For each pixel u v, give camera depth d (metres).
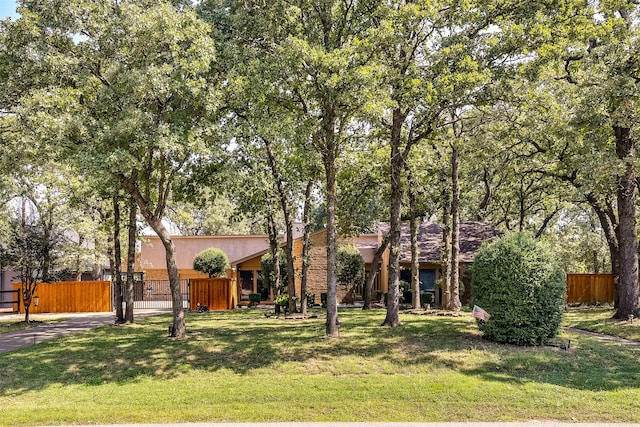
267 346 12.70
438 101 13.52
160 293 33.94
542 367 10.66
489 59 13.87
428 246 30.78
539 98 14.50
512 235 13.01
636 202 20.09
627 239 17.09
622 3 14.34
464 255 27.45
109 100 12.27
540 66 14.05
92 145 11.48
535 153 20.81
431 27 14.34
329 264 14.02
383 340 12.95
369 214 22.89
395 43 13.19
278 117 13.35
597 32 14.09
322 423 7.92
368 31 12.97
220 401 9.12
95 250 27.97
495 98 13.89
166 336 14.60
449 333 13.73
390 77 13.22
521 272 12.17
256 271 33.31
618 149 16.72
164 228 14.45
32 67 12.17
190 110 13.17
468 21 13.99
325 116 14.01
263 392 9.50
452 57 13.42
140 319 20.83
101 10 12.69
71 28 12.78
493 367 10.70
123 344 13.65
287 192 20.97
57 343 14.29
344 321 17.05
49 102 11.37
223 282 27.48
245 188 19.08
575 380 9.84
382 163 19.45
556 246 35.16
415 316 18.31
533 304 12.12
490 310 12.51
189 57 12.07
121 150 11.15
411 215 21.89
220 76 13.91
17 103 12.95
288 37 12.36
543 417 8.12
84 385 10.29
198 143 11.85
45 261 20.88
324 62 11.88
